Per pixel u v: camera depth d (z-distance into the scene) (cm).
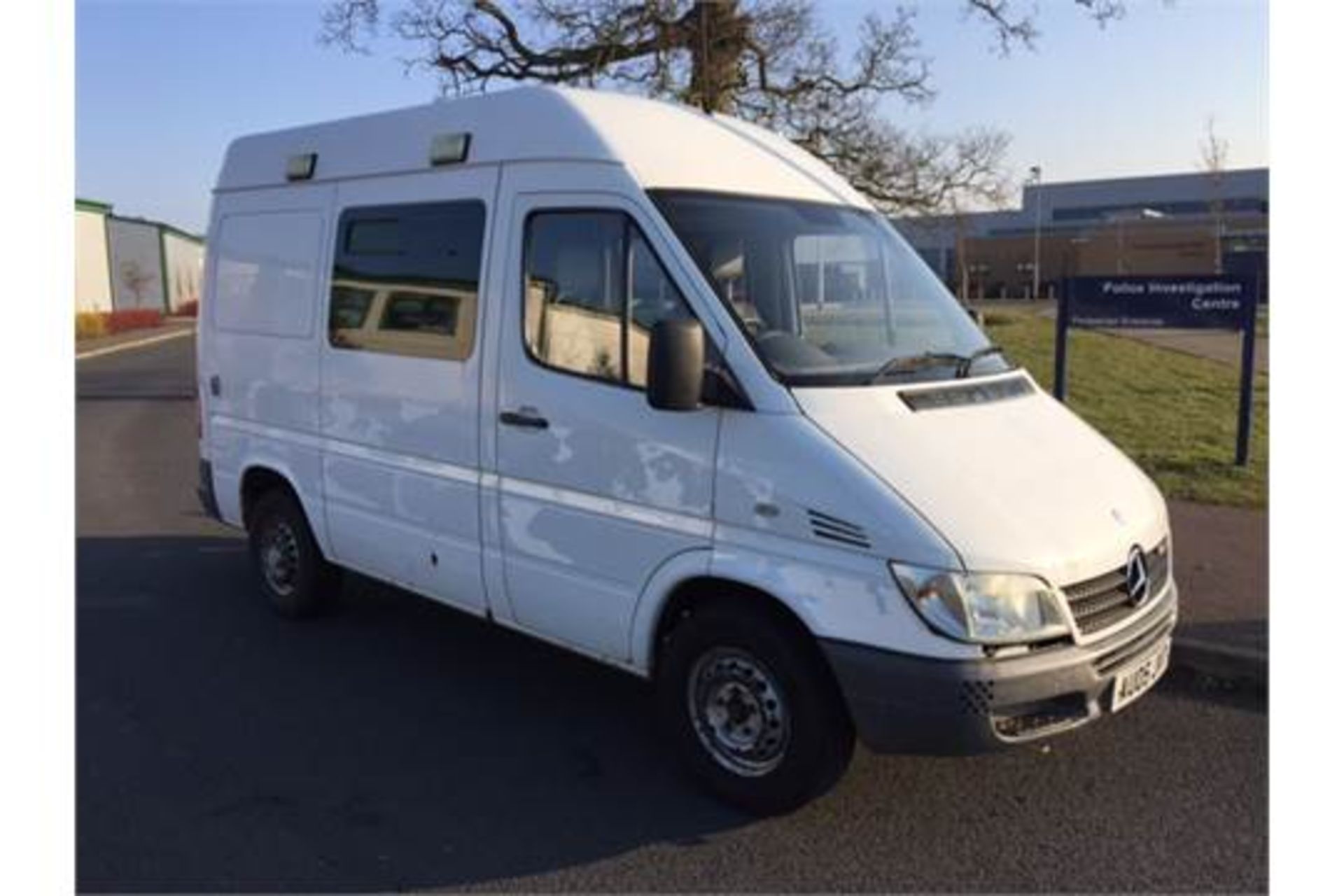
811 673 370
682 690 407
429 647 579
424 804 404
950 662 335
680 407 366
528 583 460
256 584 688
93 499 977
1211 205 7169
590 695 511
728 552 381
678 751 412
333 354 554
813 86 1594
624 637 424
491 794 412
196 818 392
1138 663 376
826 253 443
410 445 511
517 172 455
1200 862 362
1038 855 367
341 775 428
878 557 344
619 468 415
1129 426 1213
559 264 436
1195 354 2219
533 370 446
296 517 604
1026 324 3300
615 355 417
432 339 495
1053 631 346
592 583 432
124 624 618
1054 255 7631
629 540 414
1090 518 371
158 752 447
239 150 625
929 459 364
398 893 346
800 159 496
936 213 1828
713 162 444
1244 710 488
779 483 366
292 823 389
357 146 542
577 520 434
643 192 409
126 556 771
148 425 1515
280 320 591
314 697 508
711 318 388
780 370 380
